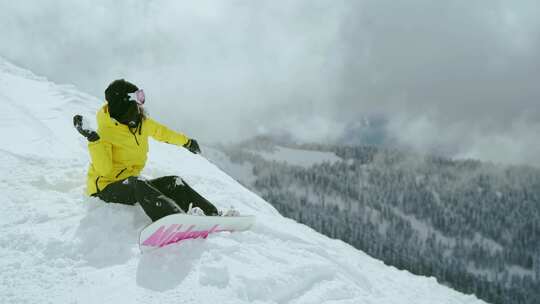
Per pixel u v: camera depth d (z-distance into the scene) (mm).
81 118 3613
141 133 3992
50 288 2871
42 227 3600
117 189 3822
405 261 177125
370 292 4266
